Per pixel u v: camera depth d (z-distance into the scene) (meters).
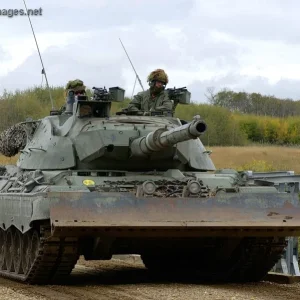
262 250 22.12
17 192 22.62
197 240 21.97
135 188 21.42
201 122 19.50
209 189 21.89
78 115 23.78
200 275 24.06
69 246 20.56
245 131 66.12
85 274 24.95
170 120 24.64
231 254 22.88
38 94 57.44
